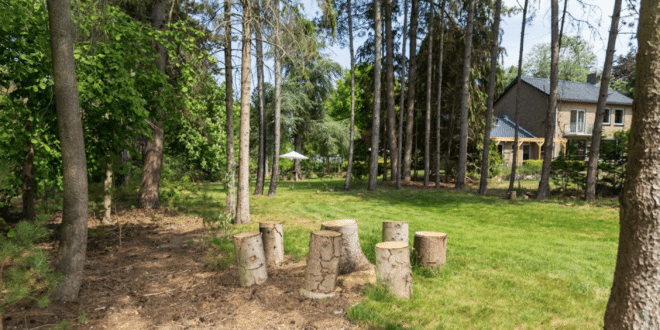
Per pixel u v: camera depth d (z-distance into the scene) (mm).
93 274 5250
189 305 4152
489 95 16719
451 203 14125
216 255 5883
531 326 3729
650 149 2244
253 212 12070
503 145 29859
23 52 6434
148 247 7027
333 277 4395
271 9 8492
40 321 3643
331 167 37531
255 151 32844
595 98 31188
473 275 5320
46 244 6613
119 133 7715
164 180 11211
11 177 6832
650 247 2266
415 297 4406
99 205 7578
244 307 4082
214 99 17547
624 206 2404
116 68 6480
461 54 21891
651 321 2264
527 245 7211
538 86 31734
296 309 4012
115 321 3742
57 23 3943
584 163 15438
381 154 26922
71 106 4121
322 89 30391
